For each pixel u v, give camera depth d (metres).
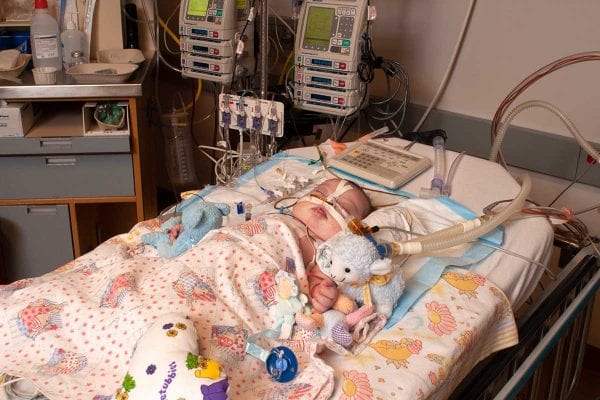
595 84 2.03
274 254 1.32
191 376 0.96
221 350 1.12
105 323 1.17
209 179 3.05
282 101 2.17
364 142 1.98
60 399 1.07
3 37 2.31
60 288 1.24
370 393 1.06
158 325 1.07
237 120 1.97
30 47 2.32
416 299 1.31
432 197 1.67
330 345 1.15
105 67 2.17
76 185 2.21
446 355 1.17
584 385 2.24
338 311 1.24
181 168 2.77
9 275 2.33
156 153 2.95
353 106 2.00
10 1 2.36
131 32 2.46
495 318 1.34
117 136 2.12
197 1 2.04
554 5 2.02
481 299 1.33
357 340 1.19
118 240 1.58
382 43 2.42
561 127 2.13
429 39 2.30
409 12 2.31
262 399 1.06
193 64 2.11
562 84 2.09
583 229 1.76
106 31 2.32
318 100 2.02
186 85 2.95
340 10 1.93
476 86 2.26
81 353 1.16
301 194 1.72
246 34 2.06
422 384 1.10
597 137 2.08
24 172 2.17
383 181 1.76
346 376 1.09
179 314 1.11
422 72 2.36
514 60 2.15
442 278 1.38
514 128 2.19
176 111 2.74
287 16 2.47
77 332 1.17
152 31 2.52
